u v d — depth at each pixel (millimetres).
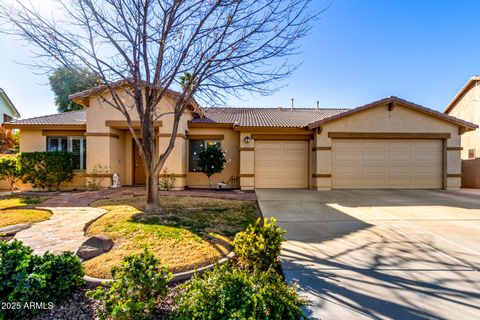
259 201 9281
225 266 3248
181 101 7164
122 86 7227
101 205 8086
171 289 3367
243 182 12867
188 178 13719
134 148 14305
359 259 4223
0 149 19016
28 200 9148
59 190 12500
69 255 3381
